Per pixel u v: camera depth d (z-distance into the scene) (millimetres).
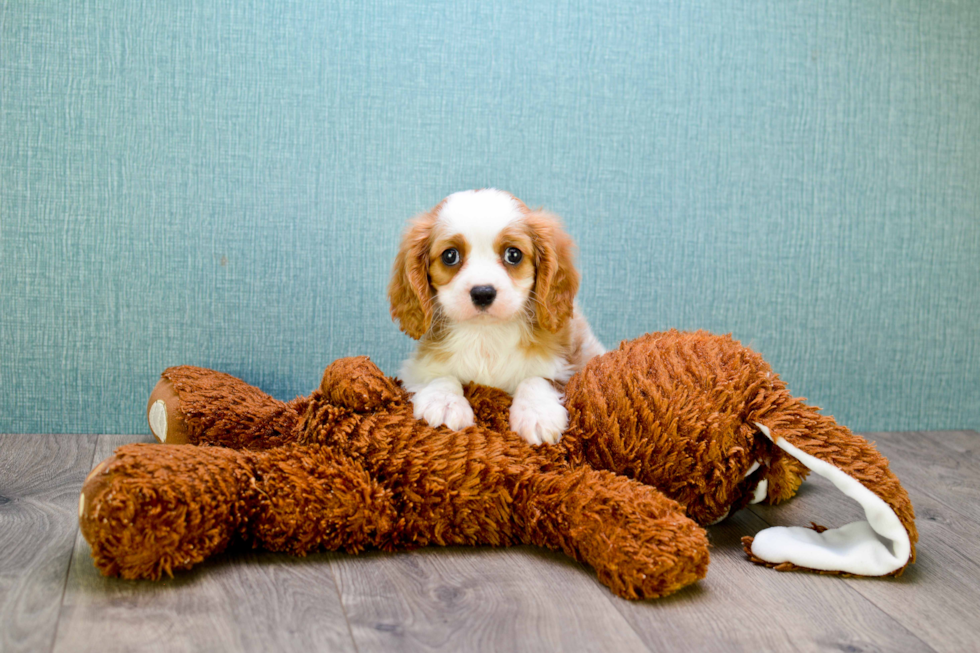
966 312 2303
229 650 963
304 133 1956
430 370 1501
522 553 1300
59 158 1872
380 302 2033
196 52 1898
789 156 2168
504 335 1471
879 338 2266
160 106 1896
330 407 1341
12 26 1826
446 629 1039
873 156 2213
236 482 1212
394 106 1985
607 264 2107
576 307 1757
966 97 2244
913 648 1038
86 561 1191
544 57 2035
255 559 1229
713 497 1372
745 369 1378
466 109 2012
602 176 2084
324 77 1952
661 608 1120
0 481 1575
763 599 1163
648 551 1127
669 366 1387
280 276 1985
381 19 1965
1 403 1920
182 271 1947
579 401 1380
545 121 2047
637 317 2133
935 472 1884
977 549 1399
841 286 2229
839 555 1264
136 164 1902
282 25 1925
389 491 1271
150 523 1090
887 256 2246
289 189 1965
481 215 1406
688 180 2123
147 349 1959
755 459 1386
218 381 1767
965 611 1151
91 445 1852
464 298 1363
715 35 2107
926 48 2213
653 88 2088
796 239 2191
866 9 2172
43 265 1893
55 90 1855
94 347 1937
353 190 1988
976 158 2264
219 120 1921
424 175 2012
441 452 1287
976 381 2297
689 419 1324
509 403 1424
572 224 2082
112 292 1928
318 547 1263
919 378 2293
